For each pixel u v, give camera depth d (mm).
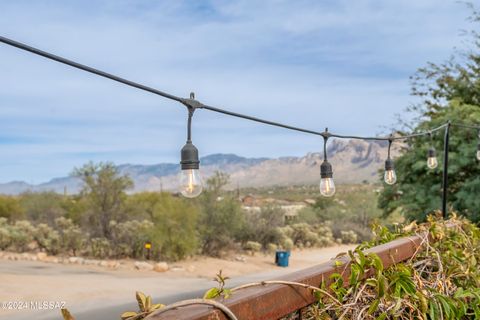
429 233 2502
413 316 1777
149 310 1071
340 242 25156
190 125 2346
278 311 1332
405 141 13828
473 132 12078
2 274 11023
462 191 11688
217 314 1086
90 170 17031
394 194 13906
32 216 22391
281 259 16297
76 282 10602
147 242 15672
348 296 1688
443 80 15273
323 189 3555
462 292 1979
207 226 17312
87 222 17078
